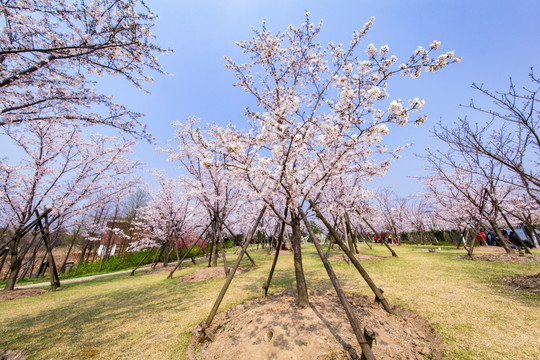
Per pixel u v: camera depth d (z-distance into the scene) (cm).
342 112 366
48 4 354
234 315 379
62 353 319
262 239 2486
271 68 615
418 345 271
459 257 918
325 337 266
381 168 377
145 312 477
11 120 392
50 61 400
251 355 256
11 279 885
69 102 463
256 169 368
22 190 920
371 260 941
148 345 322
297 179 434
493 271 620
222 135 401
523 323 299
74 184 904
